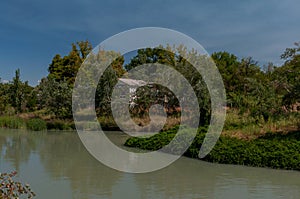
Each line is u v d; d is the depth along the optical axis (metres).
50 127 22.98
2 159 11.22
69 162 10.77
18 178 8.38
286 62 15.17
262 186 7.64
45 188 7.41
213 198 6.67
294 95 13.95
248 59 25.44
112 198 6.66
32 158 11.47
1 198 3.85
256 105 16.81
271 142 10.78
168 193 7.06
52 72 40.12
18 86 32.94
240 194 6.98
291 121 13.79
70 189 7.33
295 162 9.31
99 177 8.61
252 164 10.04
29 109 31.61
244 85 22.72
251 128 13.27
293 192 7.12
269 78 22.50
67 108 24.94
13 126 23.91
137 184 7.86
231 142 11.44
